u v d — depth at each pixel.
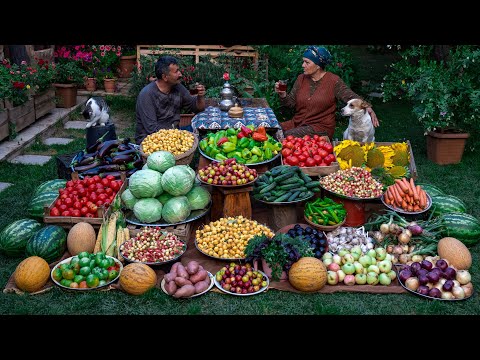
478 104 8.28
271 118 8.02
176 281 5.27
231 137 7.06
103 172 6.93
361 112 7.70
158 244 5.81
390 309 5.18
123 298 5.30
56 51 12.04
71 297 5.30
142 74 11.38
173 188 6.16
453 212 6.40
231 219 6.08
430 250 5.86
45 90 10.50
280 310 5.18
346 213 6.40
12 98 9.45
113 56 12.46
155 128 7.52
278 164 7.35
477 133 9.20
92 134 7.66
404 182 6.49
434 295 5.30
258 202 7.34
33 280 5.30
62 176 7.46
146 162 6.72
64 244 5.90
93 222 6.03
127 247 5.79
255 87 10.95
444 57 10.17
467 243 6.19
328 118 8.09
